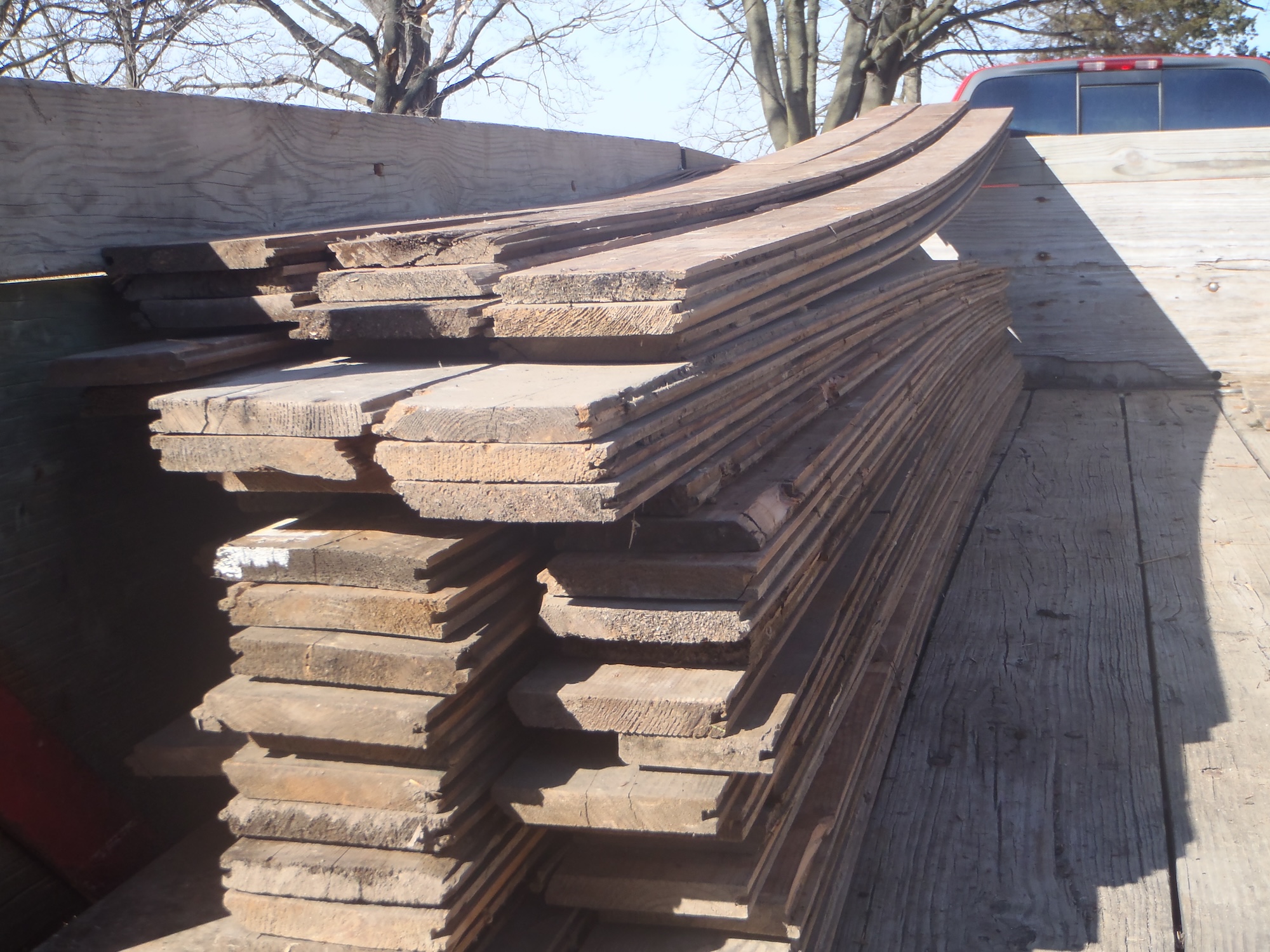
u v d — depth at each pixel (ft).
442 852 5.63
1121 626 11.62
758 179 15.51
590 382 5.64
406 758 5.67
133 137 8.32
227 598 5.87
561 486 5.02
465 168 13.78
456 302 6.68
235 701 5.72
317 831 5.71
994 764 9.27
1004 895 7.68
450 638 5.59
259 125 9.89
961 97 26.35
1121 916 7.37
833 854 7.51
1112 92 25.50
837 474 7.75
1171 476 16.29
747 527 5.72
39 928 6.95
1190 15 61.72
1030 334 22.45
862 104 49.42
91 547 7.47
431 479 5.24
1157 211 21.43
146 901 6.47
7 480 6.92
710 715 5.50
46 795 6.87
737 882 6.01
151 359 6.51
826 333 9.07
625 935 6.40
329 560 5.63
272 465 5.55
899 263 15.81
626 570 5.73
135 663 7.76
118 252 7.57
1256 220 20.92
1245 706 9.89
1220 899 7.47
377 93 41.91
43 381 7.25
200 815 8.39
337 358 7.26
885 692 9.24
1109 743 9.48
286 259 7.40
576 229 7.94
